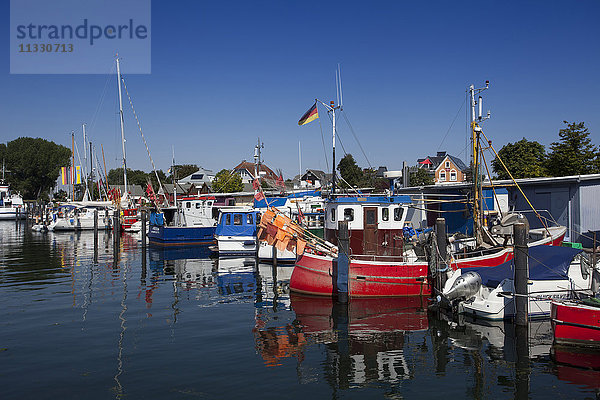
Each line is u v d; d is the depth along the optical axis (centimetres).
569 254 1334
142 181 10388
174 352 1092
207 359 1044
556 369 978
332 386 898
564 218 2188
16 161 9775
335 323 1345
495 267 1445
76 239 4303
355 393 868
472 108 1842
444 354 1074
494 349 1103
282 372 969
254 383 910
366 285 1612
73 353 1084
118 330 1277
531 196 2359
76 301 1645
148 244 3859
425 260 1694
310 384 906
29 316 1430
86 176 6475
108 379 929
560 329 1109
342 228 1595
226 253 3017
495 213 2005
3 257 2942
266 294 1766
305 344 1153
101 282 2031
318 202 3391
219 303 1614
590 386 895
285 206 3231
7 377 940
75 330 1276
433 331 1255
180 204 4034
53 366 1001
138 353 1084
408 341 1173
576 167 3192
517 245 1256
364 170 5581
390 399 845
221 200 3869
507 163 4031
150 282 2034
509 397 853
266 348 1123
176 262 2714
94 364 1012
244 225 3062
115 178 11269
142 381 918
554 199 2242
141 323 1350
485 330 1256
